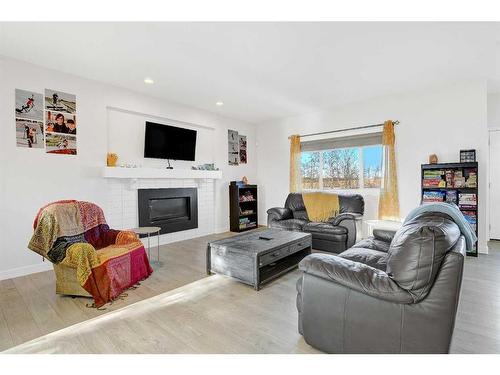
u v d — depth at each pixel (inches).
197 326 76.2
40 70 125.0
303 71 133.3
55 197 129.3
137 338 70.2
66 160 133.0
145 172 159.8
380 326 55.1
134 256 107.8
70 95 134.6
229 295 97.0
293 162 219.5
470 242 72.0
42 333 73.0
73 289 94.4
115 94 152.6
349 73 136.1
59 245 94.2
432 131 159.6
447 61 122.2
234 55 115.6
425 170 156.0
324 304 61.8
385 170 172.4
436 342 50.5
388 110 174.4
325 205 175.3
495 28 94.5
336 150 203.3
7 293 99.7
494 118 171.3
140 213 163.6
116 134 156.3
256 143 251.0
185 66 126.6
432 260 50.1
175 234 184.5
